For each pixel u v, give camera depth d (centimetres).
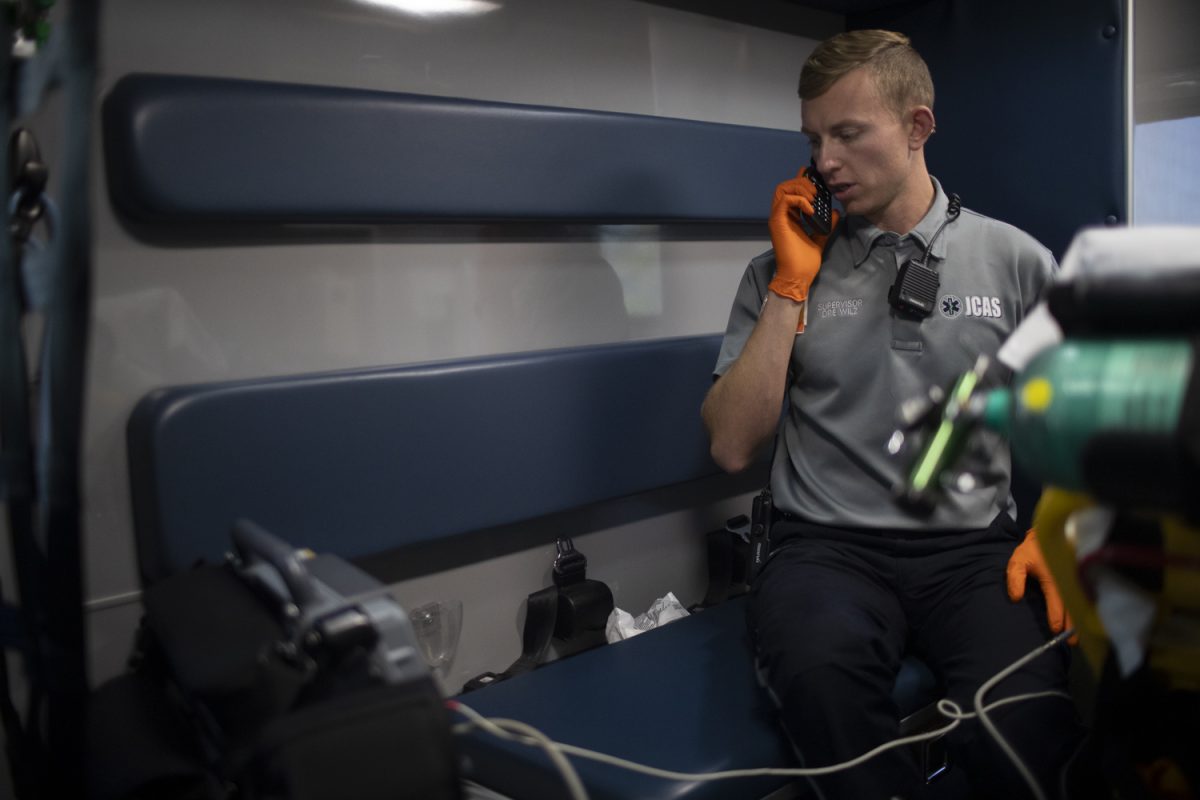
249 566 113
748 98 231
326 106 152
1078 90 213
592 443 186
